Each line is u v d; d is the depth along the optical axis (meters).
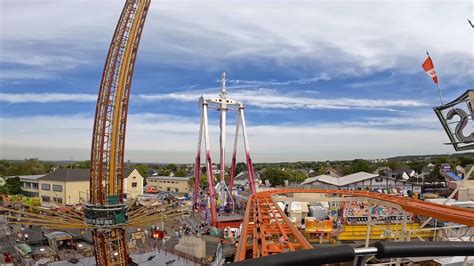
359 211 67.44
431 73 31.22
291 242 23.12
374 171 149.62
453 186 86.81
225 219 77.12
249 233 29.30
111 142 48.31
